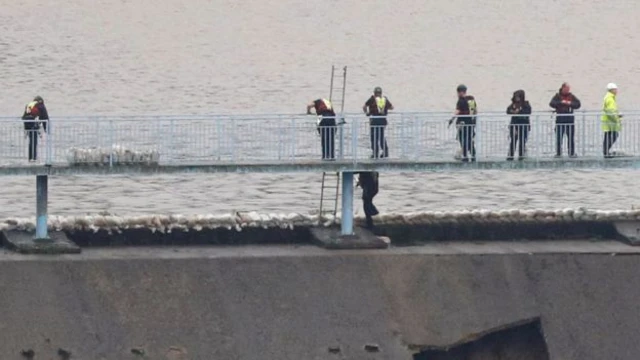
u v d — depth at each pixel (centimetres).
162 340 13675
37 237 14300
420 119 16538
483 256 14450
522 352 14388
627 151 15112
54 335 13512
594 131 15112
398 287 14212
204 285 13950
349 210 14725
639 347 14300
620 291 14475
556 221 15338
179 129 16450
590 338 14288
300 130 15450
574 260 14550
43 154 14950
